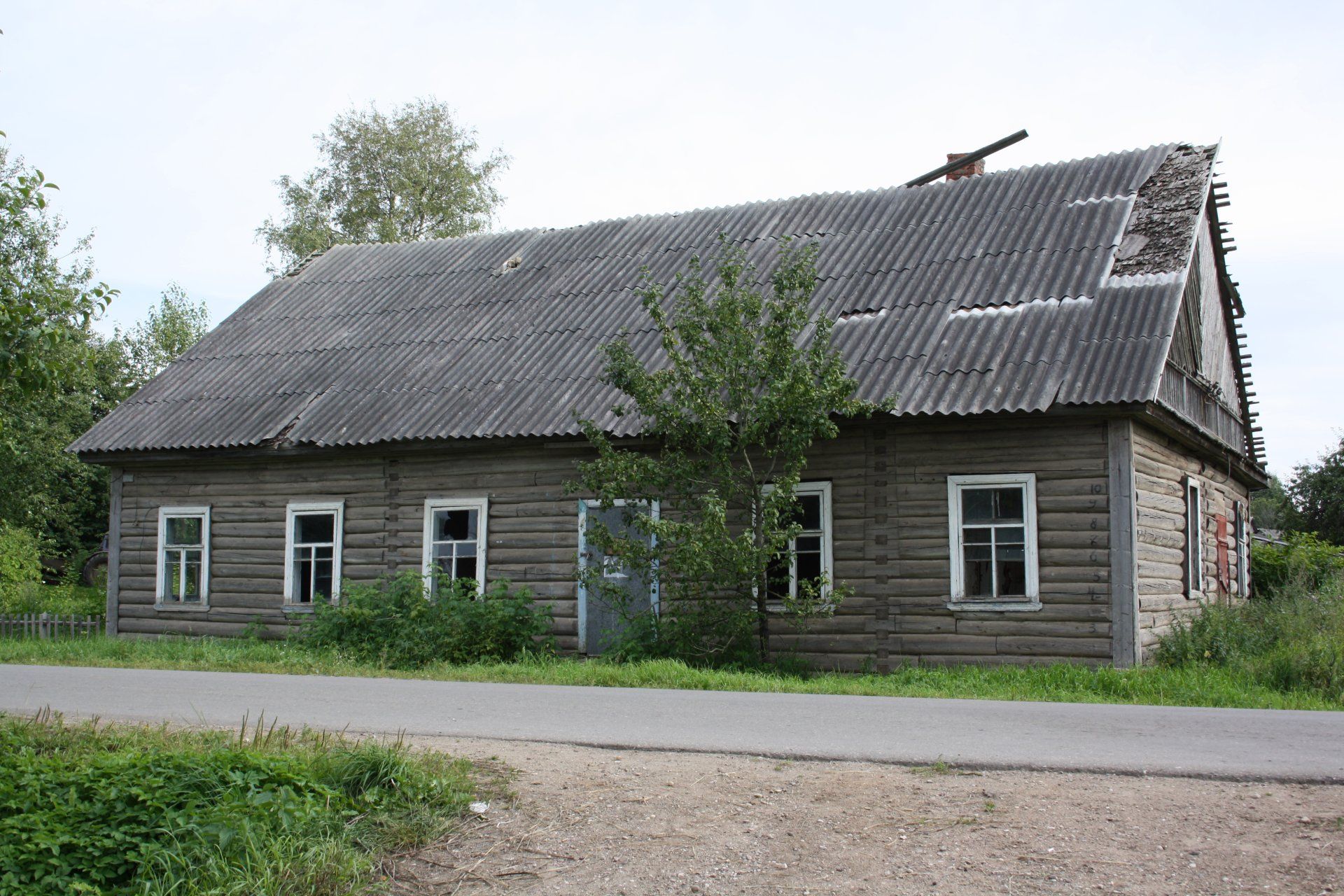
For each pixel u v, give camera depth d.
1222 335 22.17
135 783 7.01
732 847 6.24
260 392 21.20
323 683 13.09
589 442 17.33
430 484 19.08
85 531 42.00
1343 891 5.24
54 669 15.21
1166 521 16.45
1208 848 5.79
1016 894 5.43
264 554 20.31
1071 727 8.92
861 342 16.91
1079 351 15.34
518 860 6.36
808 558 16.66
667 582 15.64
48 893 6.10
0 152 32.22
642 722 9.53
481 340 20.80
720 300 15.41
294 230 38.66
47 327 8.81
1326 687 13.02
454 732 9.22
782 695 11.60
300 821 6.59
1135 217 18.06
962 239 18.78
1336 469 35.47
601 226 23.73
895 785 7.09
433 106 40.38
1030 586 15.18
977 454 15.59
